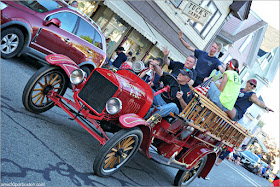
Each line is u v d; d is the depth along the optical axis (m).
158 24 14.79
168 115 4.56
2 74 5.29
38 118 4.27
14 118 3.75
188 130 4.94
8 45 6.10
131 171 4.79
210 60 6.91
